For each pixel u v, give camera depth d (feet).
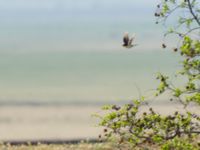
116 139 137.49
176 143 133.08
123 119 132.98
